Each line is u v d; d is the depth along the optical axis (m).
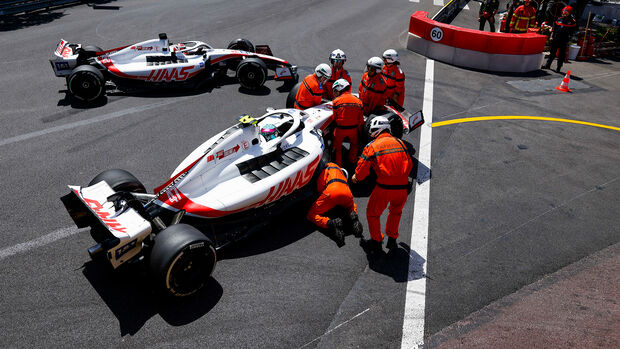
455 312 4.25
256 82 9.83
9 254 4.74
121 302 4.18
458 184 6.62
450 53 12.80
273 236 5.21
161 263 3.84
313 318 4.09
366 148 4.74
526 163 7.38
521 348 3.78
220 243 4.81
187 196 4.70
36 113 8.30
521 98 10.59
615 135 8.77
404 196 4.73
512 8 15.59
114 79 9.16
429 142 7.96
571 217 5.91
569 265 4.98
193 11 17.44
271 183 5.07
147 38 13.45
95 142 7.32
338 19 17.27
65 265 4.62
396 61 7.13
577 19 15.95
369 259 4.94
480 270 4.85
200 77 9.75
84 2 18.17
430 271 4.80
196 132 7.85
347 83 6.23
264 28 15.34
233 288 4.41
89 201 4.30
